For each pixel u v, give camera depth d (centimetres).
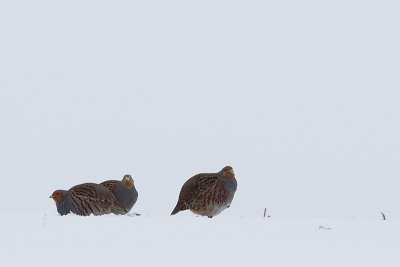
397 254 1185
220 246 1230
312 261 1128
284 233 1355
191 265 1082
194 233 1330
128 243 1234
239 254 1172
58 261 1094
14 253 1147
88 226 1368
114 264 1080
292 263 1110
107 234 1304
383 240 1302
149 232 1328
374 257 1163
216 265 1086
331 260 1138
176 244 1238
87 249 1184
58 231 1319
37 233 1302
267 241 1281
